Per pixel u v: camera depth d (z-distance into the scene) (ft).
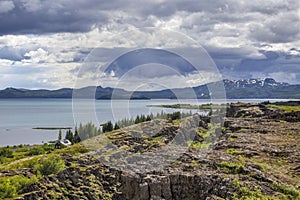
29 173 127.75
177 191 89.97
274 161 99.60
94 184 114.42
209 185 83.97
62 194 114.42
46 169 129.29
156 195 91.76
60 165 129.29
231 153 108.06
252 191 74.74
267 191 75.25
